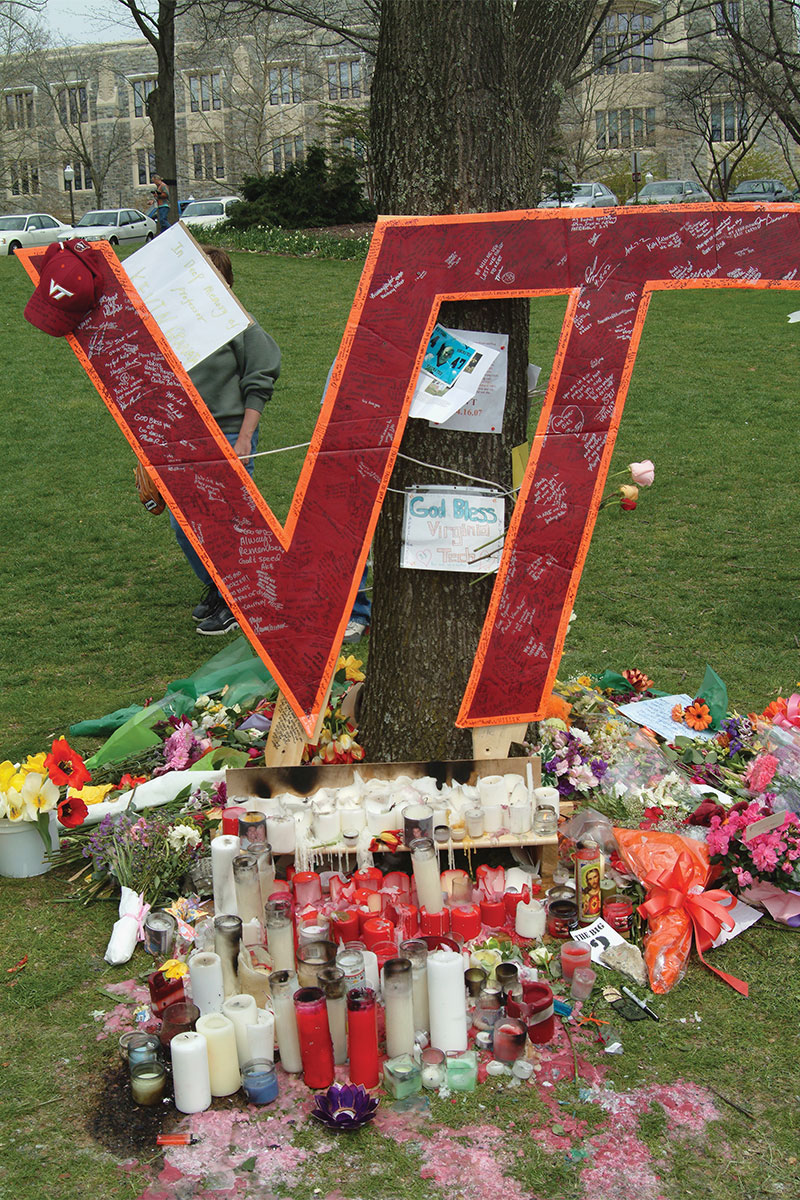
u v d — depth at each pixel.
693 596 6.68
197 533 3.74
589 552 7.63
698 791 3.96
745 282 3.56
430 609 3.88
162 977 2.92
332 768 3.66
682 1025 2.93
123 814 3.68
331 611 3.76
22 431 11.02
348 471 3.67
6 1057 2.84
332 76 44.94
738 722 4.44
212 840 3.35
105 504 8.88
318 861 3.48
